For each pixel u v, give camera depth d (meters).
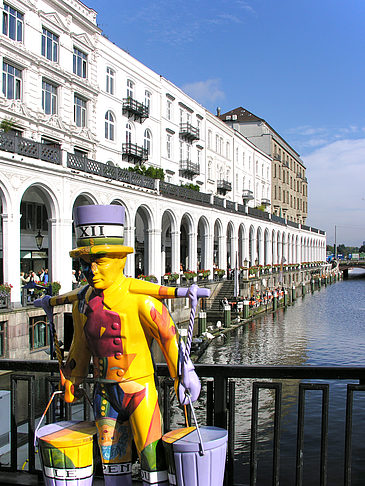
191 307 2.92
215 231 51.81
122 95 33.75
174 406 13.52
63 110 26.81
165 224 39.09
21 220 25.78
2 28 22.39
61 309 19.69
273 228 60.28
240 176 60.62
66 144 27.22
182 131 43.78
